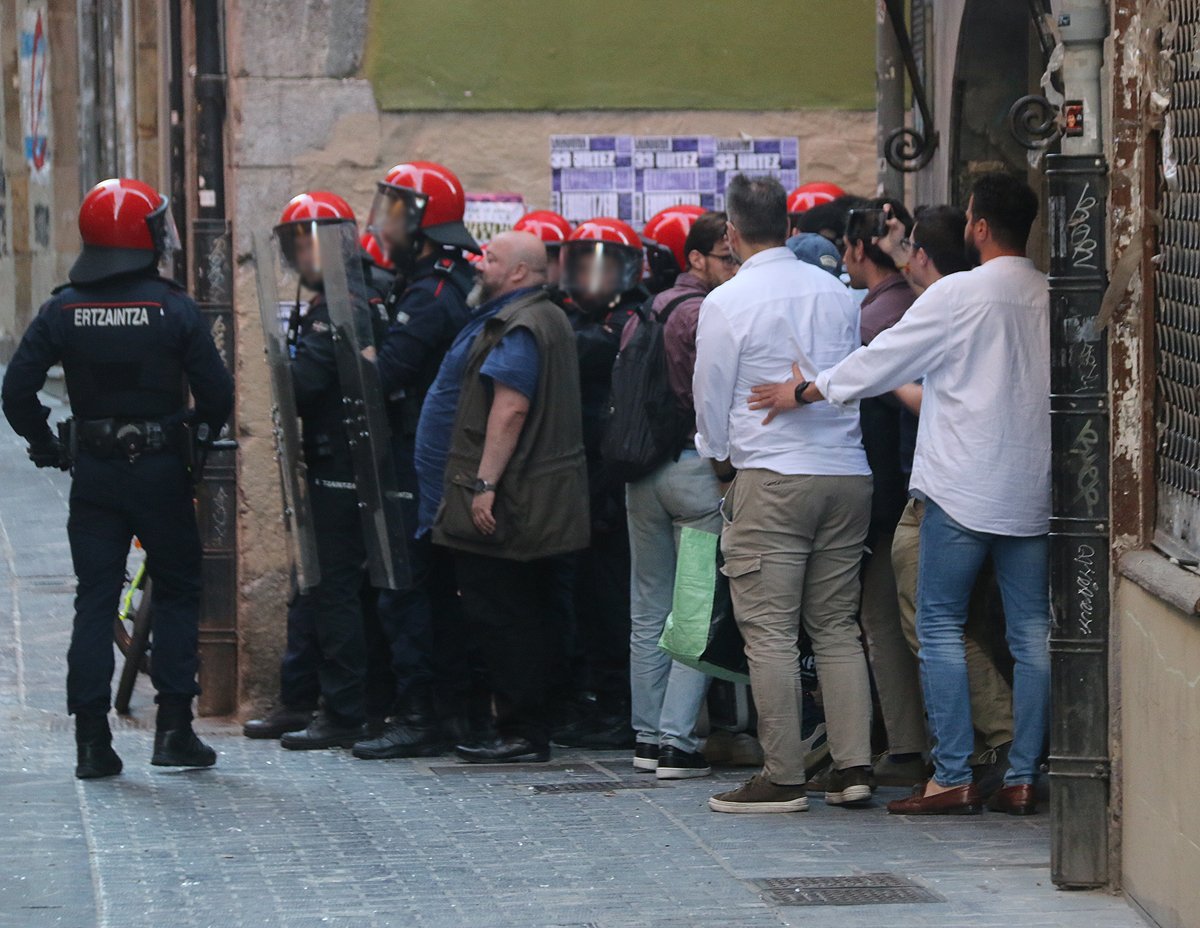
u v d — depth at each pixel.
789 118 18.33
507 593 13.85
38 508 28.94
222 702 16.72
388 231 14.57
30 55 50.41
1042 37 12.29
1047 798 12.33
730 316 11.95
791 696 12.06
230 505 16.62
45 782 13.14
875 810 12.16
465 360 13.95
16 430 13.16
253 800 12.59
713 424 12.10
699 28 18.14
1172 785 8.98
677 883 10.34
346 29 17.11
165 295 13.08
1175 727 8.93
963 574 11.52
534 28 17.77
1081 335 9.83
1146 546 9.81
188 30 17.23
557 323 13.68
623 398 13.22
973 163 15.48
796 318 11.97
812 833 11.50
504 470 13.48
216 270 16.47
